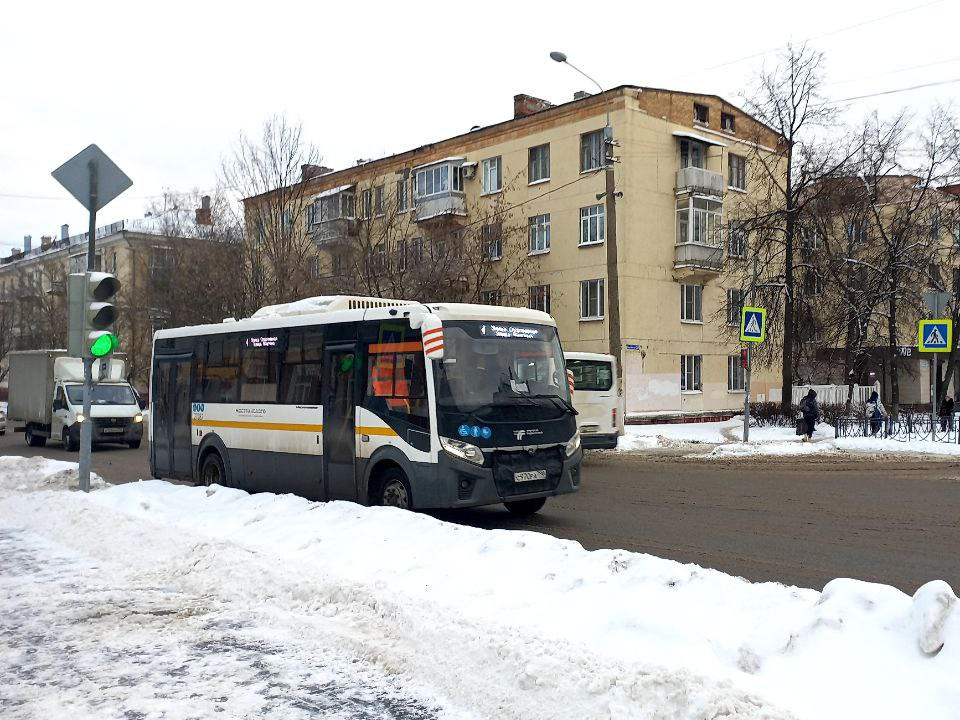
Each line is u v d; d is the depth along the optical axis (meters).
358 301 11.82
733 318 35.47
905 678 3.89
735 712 3.73
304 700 4.56
